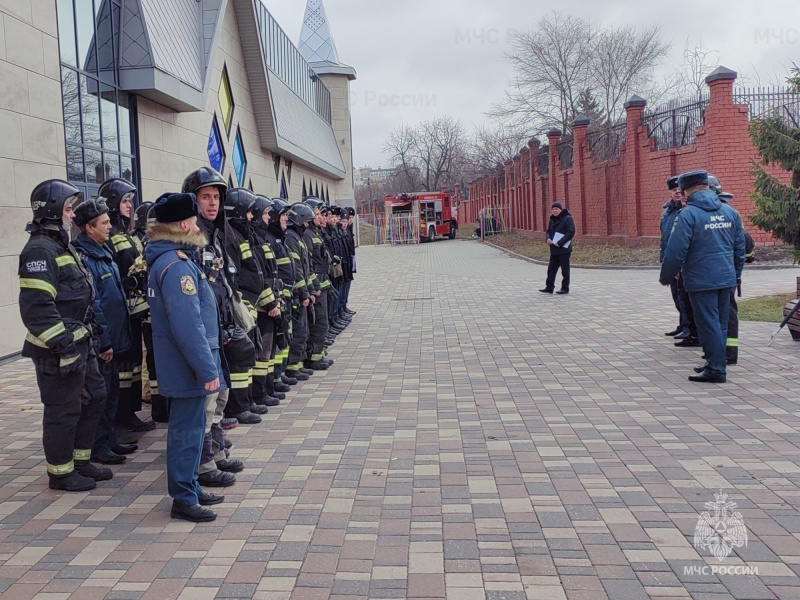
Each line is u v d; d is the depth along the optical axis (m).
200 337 4.59
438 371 9.16
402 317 14.27
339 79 43.81
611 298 15.67
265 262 7.39
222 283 5.64
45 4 11.23
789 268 18.83
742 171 20.25
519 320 13.21
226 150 21.45
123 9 14.34
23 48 10.66
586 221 31.38
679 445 5.95
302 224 8.78
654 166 24.44
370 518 4.69
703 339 8.02
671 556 4.06
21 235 10.63
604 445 6.02
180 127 17.33
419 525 4.55
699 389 7.76
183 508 4.72
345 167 44.41
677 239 7.80
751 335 10.55
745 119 20.17
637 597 3.64
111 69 13.88
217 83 20.56
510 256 32.38
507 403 7.49
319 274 9.44
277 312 7.25
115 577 3.96
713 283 7.80
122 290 6.12
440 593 3.72
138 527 4.63
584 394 7.75
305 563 4.08
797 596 3.62
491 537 4.36
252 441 6.39
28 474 5.69
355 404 7.63
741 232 8.16
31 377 9.33
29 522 4.74
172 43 15.77
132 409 6.85
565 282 16.84
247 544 4.35
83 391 5.32
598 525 4.48
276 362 7.99
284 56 30.81
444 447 6.10
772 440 6.00
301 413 7.30
